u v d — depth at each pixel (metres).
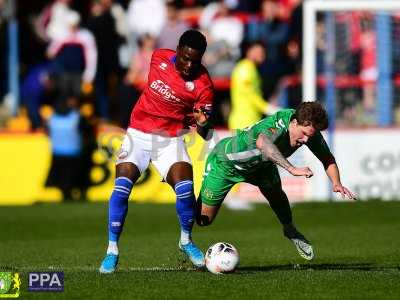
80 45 66.50
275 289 27.97
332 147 60.34
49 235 47.38
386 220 52.41
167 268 34.47
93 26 68.19
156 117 31.56
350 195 31.77
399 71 63.09
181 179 31.48
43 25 77.62
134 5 74.88
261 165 32.47
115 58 68.88
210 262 31.11
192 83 31.23
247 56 60.84
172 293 27.34
